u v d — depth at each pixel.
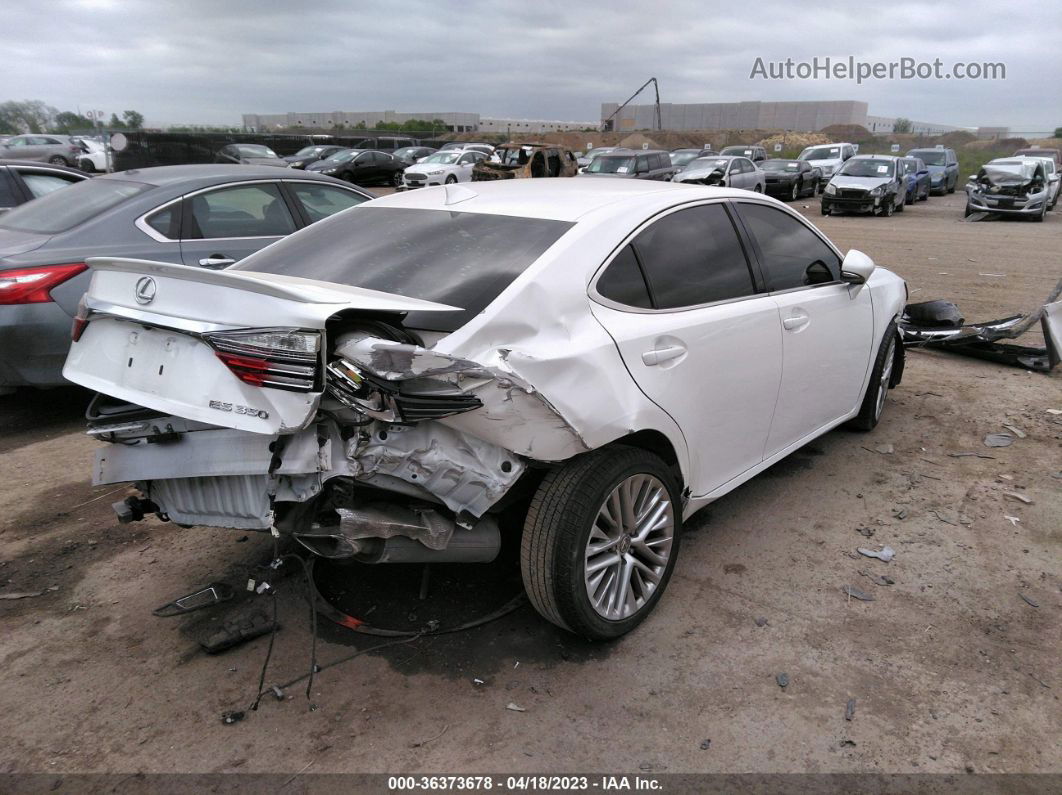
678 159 31.75
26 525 4.04
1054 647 2.98
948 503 4.17
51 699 2.76
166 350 2.60
